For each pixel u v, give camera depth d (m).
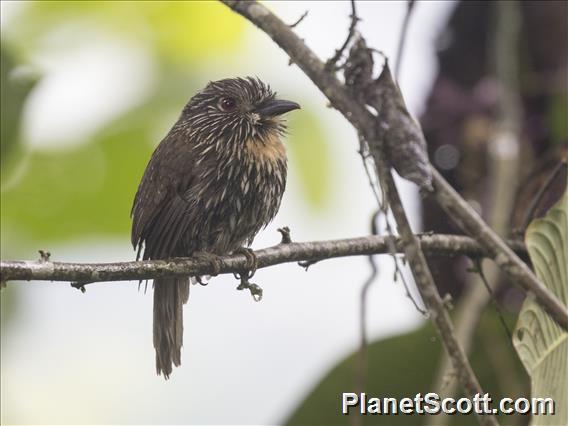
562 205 7.40
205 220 9.75
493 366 9.78
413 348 9.85
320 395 9.82
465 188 10.30
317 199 11.82
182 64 11.90
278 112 9.97
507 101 9.84
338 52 6.09
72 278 6.81
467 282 10.02
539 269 7.39
